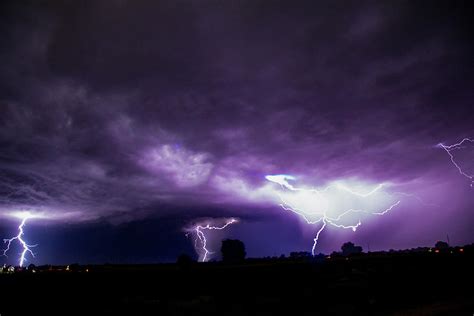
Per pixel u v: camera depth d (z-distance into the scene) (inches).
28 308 421.4
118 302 446.0
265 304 468.4
